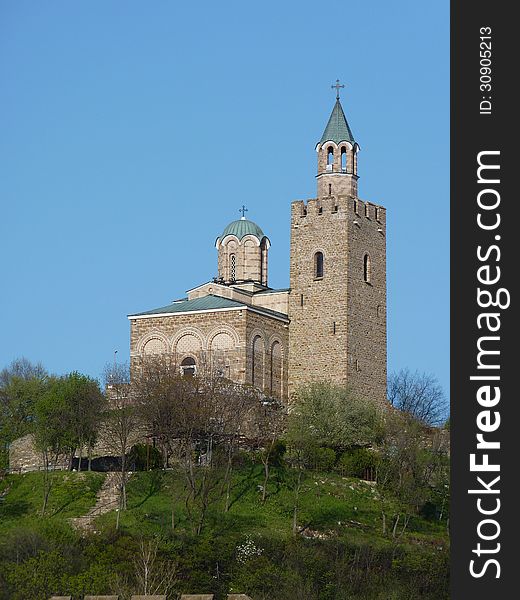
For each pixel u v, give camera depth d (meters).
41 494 126.06
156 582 99.06
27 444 138.88
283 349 153.75
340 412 140.75
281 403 149.00
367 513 127.75
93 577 96.75
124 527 116.56
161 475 128.25
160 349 152.12
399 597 104.31
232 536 114.62
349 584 105.62
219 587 103.75
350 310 152.12
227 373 147.88
